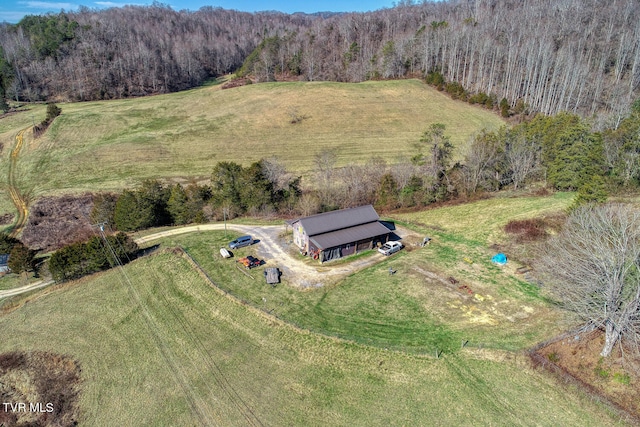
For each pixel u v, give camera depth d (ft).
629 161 190.90
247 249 181.57
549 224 176.96
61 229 221.87
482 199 217.97
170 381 115.75
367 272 160.04
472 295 141.90
